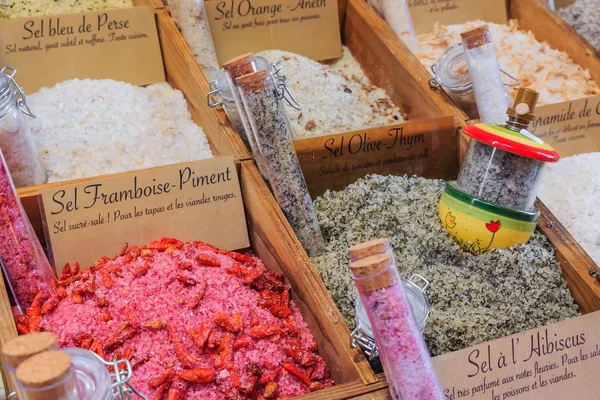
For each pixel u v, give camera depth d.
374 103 1.67
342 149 1.49
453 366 1.26
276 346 1.30
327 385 1.30
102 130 1.53
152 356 1.27
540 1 1.81
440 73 1.59
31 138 1.42
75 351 1.14
